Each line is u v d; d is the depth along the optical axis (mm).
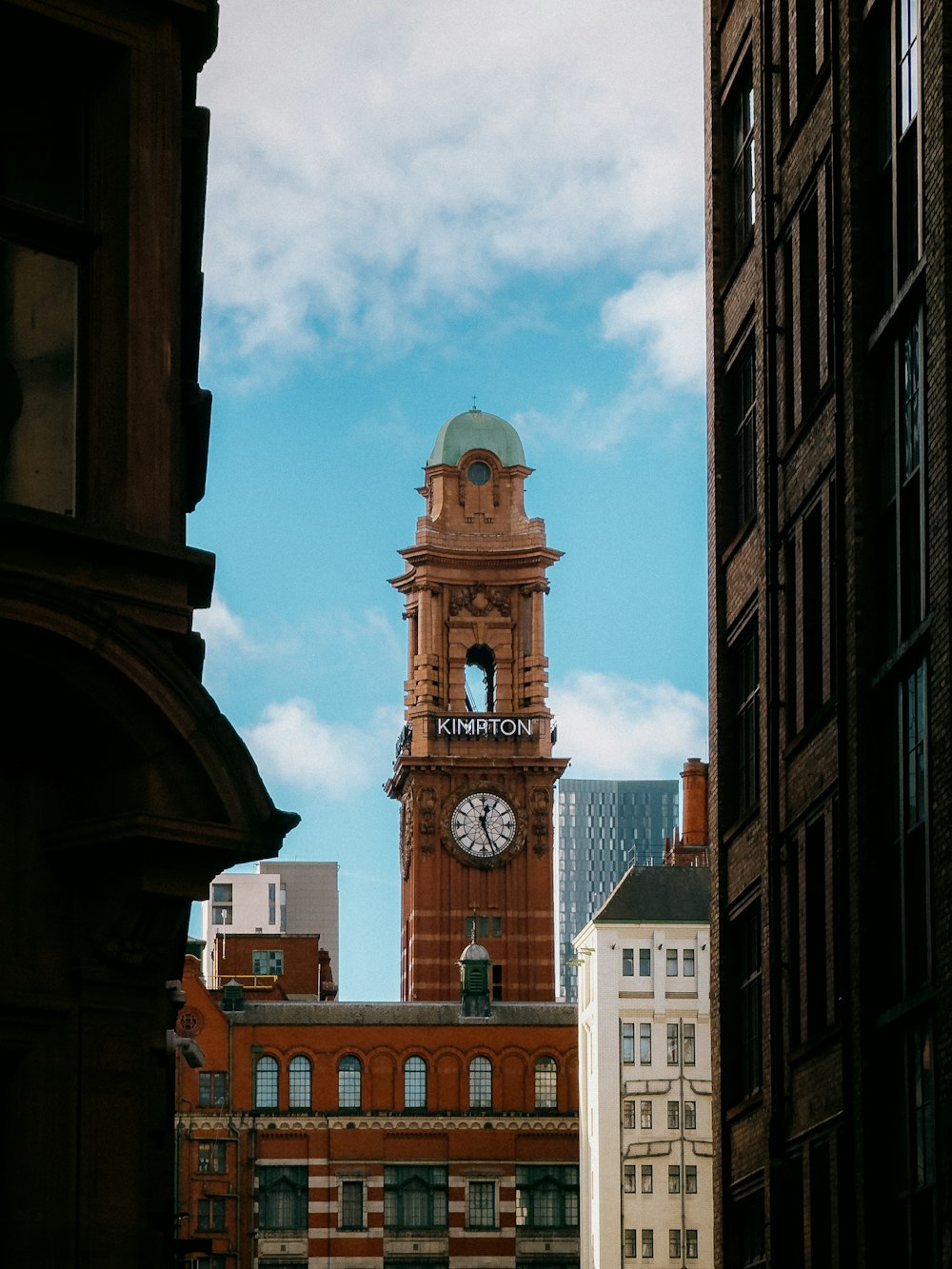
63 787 19797
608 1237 136625
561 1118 146750
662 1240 136750
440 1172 145750
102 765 19641
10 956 19391
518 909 187750
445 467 197875
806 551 39875
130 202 21047
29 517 19516
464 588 195750
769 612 41812
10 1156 19109
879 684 34750
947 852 30438
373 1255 143500
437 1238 144625
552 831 189375
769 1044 41344
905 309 33625
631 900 142125
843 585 36562
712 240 47594
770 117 43031
